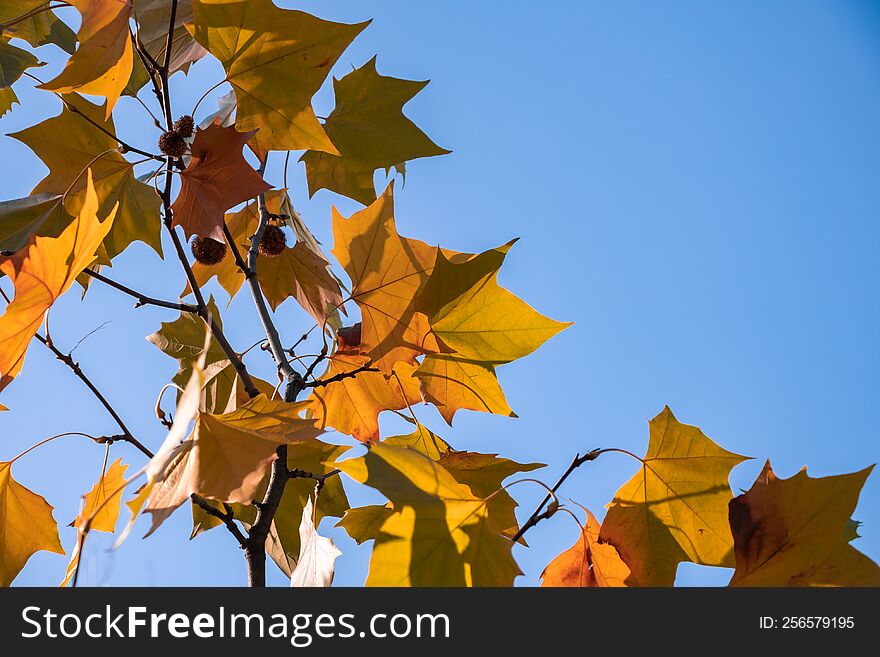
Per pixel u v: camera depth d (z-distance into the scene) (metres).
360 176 2.09
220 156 1.47
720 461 1.41
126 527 0.93
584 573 1.40
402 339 1.67
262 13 1.53
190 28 1.55
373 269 1.70
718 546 1.38
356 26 1.58
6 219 1.78
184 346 1.93
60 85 1.47
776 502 1.28
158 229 2.03
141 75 1.99
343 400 1.72
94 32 1.43
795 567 1.25
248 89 1.61
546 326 1.71
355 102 2.03
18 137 1.81
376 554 1.13
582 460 1.41
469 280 1.64
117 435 1.49
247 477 1.12
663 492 1.42
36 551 1.55
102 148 1.88
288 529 1.81
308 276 1.98
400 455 1.18
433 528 1.15
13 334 1.31
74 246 1.27
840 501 1.26
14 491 1.52
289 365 1.62
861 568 1.24
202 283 2.05
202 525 1.76
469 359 1.73
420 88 2.04
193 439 1.18
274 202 2.11
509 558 1.18
